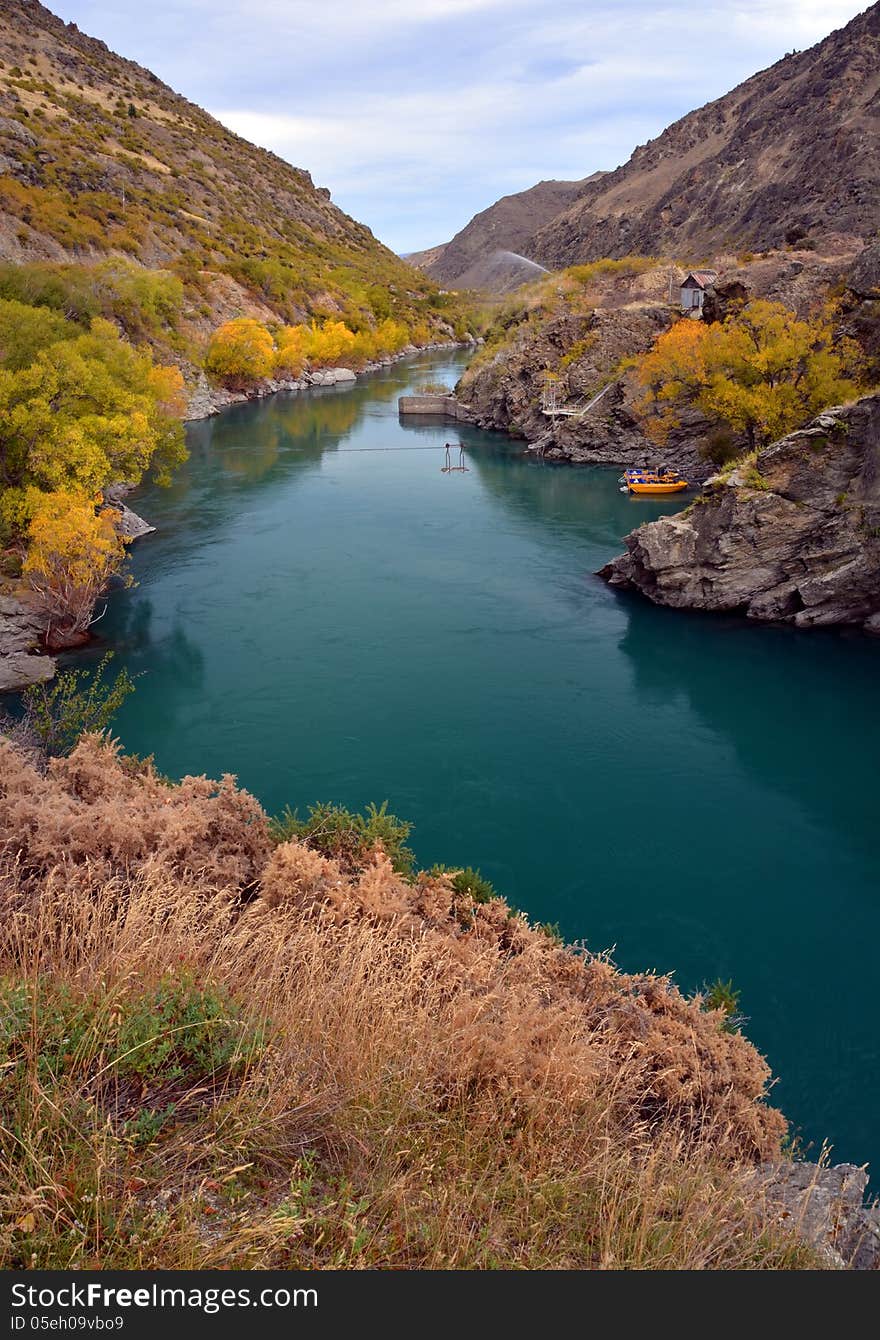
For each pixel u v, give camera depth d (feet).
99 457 139.13
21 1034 18.29
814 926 71.87
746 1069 36.19
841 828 86.28
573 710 111.04
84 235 366.02
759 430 198.29
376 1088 20.79
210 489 224.74
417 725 104.94
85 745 47.34
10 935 24.62
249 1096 19.12
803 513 141.08
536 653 129.49
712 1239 19.48
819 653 132.46
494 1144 21.61
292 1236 16.29
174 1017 20.84
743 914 73.15
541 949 41.32
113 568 135.64
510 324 405.80
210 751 96.84
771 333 197.98
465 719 107.14
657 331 291.38
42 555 123.44
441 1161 20.21
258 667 120.88
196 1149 17.34
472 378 360.48
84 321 250.98
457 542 183.83
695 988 64.28
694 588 146.30
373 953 28.32
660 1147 23.68
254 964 26.73
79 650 124.77
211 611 141.69
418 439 306.14
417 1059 22.97
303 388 428.15
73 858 34.24
